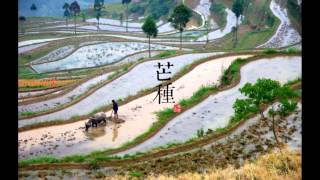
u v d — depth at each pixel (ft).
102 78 223.10
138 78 190.08
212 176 64.23
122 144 112.06
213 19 601.21
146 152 100.17
